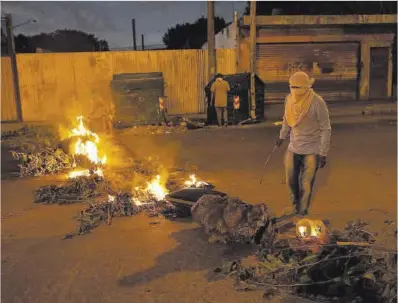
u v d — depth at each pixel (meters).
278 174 7.66
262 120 15.41
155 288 3.76
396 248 4.20
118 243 4.78
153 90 14.82
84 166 8.64
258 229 4.54
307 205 5.18
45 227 5.38
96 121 16.28
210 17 17.09
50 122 16.77
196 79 18.23
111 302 3.56
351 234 4.29
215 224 4.66
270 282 3.75
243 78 14.69
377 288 3.45
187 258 4.34
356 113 16.41
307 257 3.81
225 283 3.80
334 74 19.31
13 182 7.79
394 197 6.09
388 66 19.66
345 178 7.20
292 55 18.84
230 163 8.74
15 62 16.97
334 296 3.49
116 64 17.58
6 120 17.25
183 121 14.88
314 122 4.91
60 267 4.25
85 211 5.79
